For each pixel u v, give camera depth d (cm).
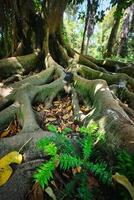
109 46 1075
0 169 238
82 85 451
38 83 475
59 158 226
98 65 704
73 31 1686
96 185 235
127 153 229
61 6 619
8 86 441
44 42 632
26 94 389
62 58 642
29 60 593
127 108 391
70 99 452
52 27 638
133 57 1146
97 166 228
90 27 1013
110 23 1579
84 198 209
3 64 543
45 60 600
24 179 231
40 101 423
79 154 264
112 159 247
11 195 219
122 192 212
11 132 328
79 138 299
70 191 223
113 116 294
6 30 618
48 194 221
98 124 303
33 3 639
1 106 373
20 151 259
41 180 204
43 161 248
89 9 732
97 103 362
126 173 212
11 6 593
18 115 345
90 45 1814
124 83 528
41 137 272
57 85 458
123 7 614
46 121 371
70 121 375
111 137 264
